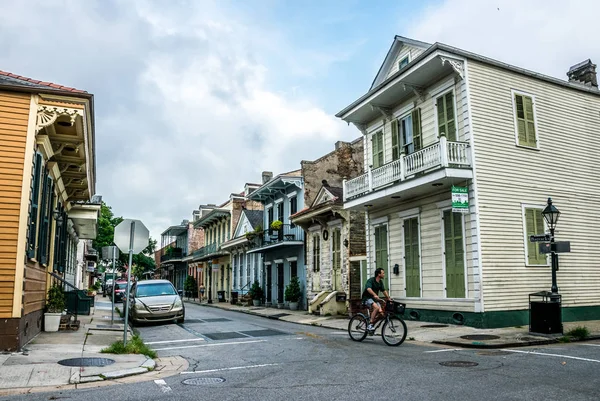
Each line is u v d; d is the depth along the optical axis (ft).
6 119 33.63
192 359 32.42
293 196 94.17
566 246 40.57
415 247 55.98
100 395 21.50
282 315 73.36
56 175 47.78
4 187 32.91
